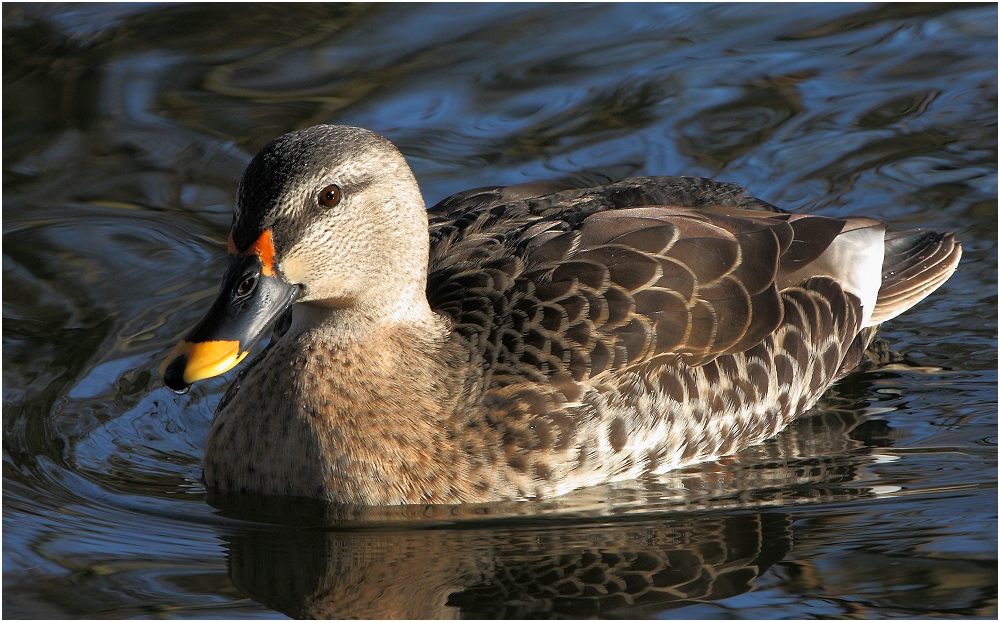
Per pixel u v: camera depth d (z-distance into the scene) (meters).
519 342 11.02
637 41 18.02
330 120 16.34
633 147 16.05
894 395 12.96
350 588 10.05
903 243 13.84
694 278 11.42
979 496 11.22
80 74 16.95
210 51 17.50
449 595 9.91
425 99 16.78
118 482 11.62
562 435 10.94
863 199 15.33
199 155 15.91
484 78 17.22
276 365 11.20
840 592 9.89
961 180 15.62
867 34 18.14
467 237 12.09
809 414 12.66
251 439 11.18
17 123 16.23
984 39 17.91
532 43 17.97
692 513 11.06
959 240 14.88
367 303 10.88
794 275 12.28
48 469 11.70
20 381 12.89
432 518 10.95
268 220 10.20
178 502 11.34
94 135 16.11
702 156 15.91
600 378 11.06
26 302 13.99
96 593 9.95
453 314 11.37
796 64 17.56
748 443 12.04
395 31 18.17
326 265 10.48
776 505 11.17
